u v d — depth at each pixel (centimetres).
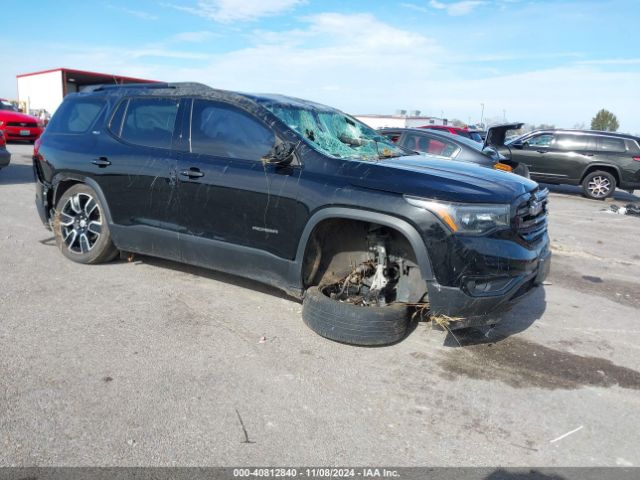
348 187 365
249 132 421
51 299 437
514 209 354
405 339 403
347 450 270
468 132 1950
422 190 346
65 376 320
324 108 500
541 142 1462
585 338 436
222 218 423
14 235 630
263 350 370
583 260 715
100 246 510
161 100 478
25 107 3541
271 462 257
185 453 259
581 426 305
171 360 348
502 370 367
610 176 1386
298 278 394
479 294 344
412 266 379
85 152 505
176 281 495
